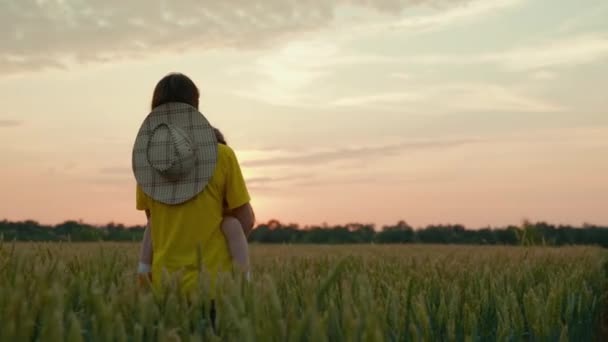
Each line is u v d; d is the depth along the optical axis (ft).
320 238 127.65
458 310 12.26
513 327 12.62
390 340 10.10
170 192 11.84
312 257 26.22
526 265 23.11
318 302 9.46
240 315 8.12
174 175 11.78
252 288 8.50
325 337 7.32
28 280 9.37
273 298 7.91
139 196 12.35
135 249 20.70
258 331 7.43
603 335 19.34
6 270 10.64
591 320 17.47
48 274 9.77
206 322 8.52
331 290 9.86
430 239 124.06
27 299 8.38
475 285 16.99
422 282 16.84
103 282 11.12
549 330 12.55
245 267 9.61
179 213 11.78
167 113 12.07
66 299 9.32
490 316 14.69
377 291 14.40
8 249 12.05
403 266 23.44
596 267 28.37
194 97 12.27
